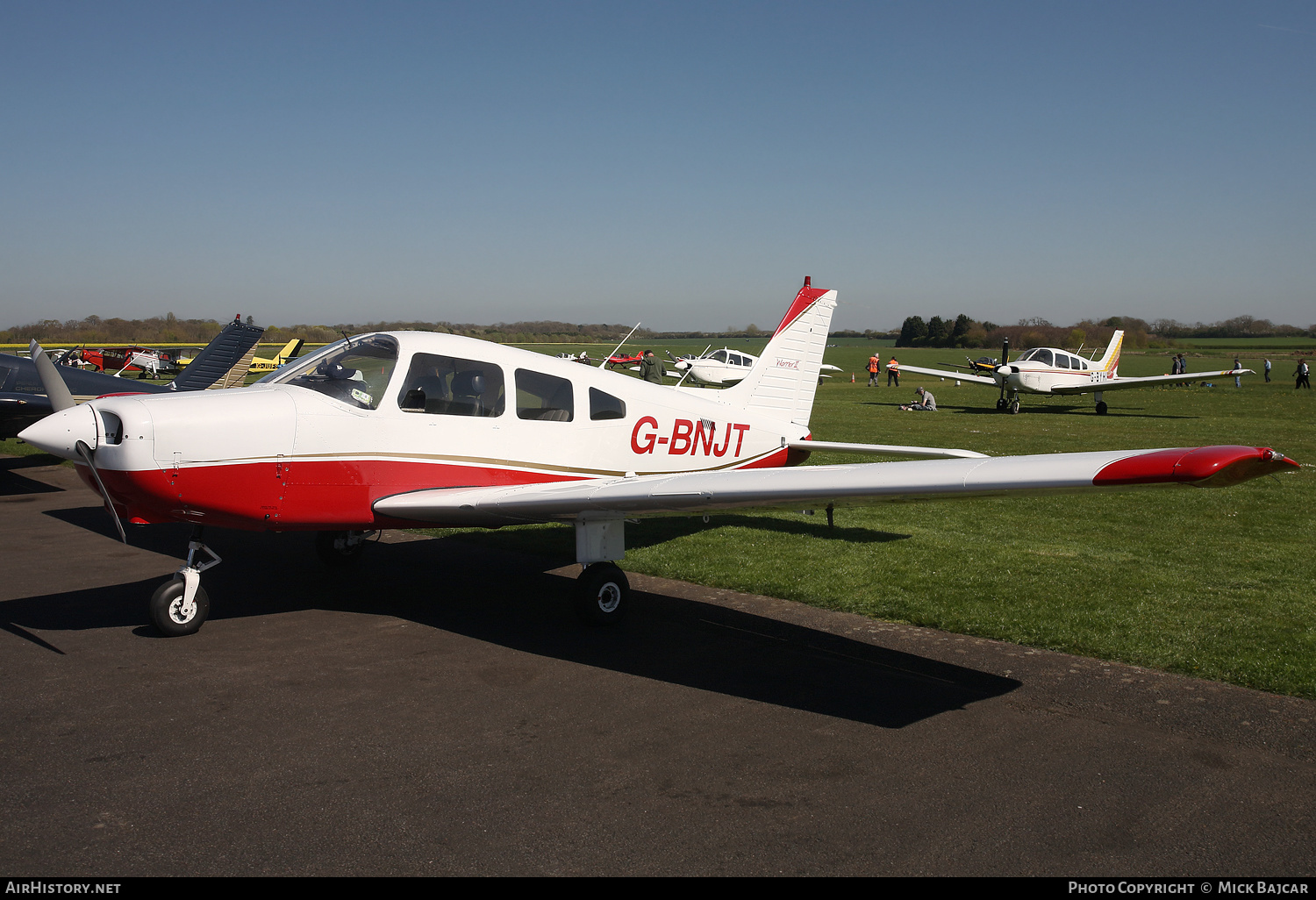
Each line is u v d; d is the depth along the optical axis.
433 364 5.12
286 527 4.78
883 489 3.67
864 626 4.81
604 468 5.93
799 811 2.75
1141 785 2.92
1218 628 4.63
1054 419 19.20
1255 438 14.81
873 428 16.73
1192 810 2.76
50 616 4.91
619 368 40.53
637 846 2.53
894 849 2.52
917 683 3.91
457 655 4.30
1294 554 6.57
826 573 5.96
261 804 2.77
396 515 4.88
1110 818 2.71
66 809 2.72
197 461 4.30
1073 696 3.74
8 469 11.31
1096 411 21.92
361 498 4.83
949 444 13.90
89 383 10.60
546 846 2.53
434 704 3.65
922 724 3.45
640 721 3.47
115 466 4.21
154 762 3.06
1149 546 6.88
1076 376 22.64
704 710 3.60
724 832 2.62
